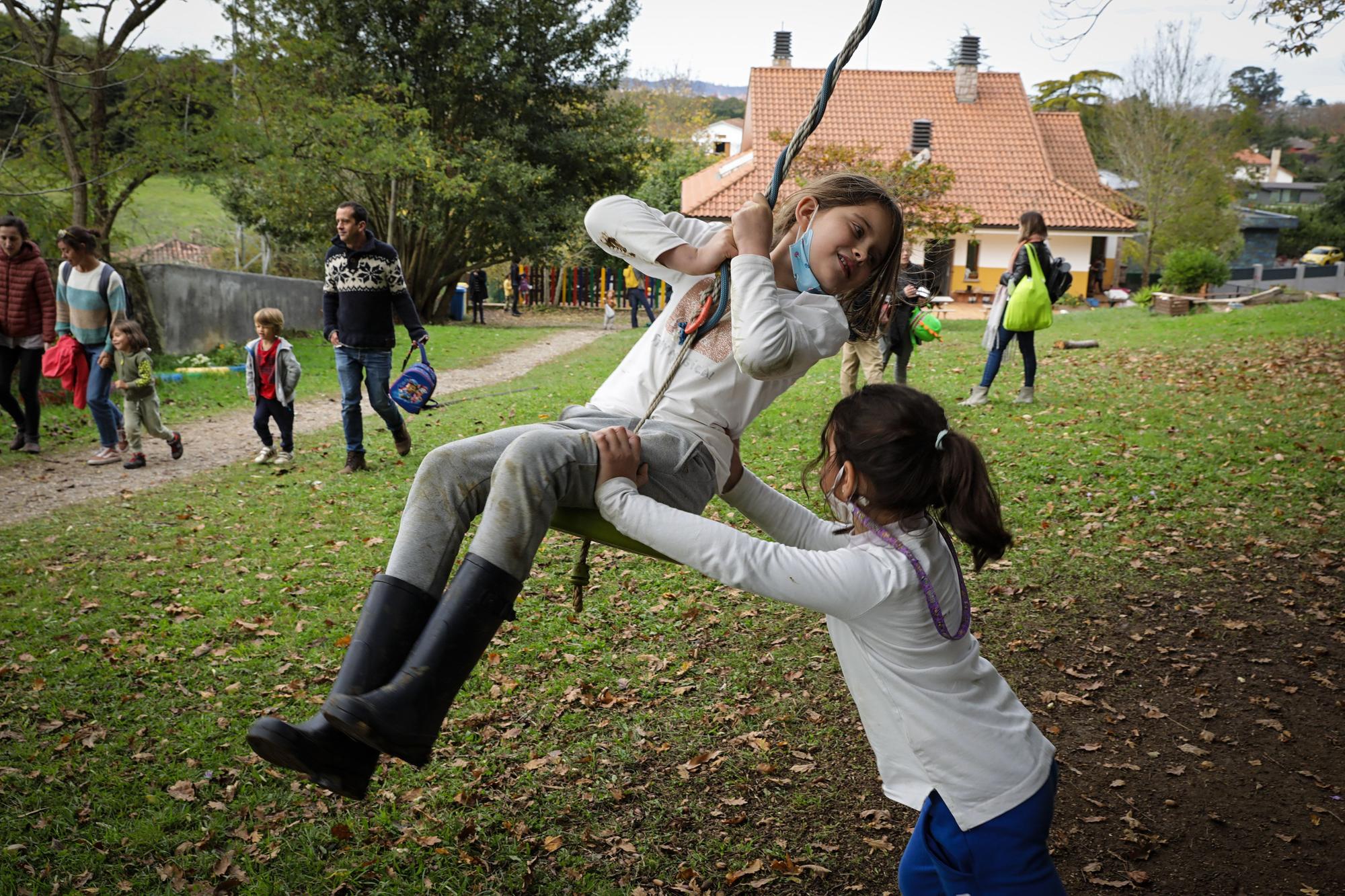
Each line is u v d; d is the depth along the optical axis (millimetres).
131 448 8688
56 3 13930
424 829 3504
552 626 5125
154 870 3281
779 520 2510
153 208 33688
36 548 6426
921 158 20672
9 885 3164
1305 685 4527
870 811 3639
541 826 3543
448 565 2043
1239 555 6000
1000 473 7707
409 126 24562
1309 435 8523
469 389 13898
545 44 26125
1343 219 54219
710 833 3529
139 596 5590
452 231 26375
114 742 4043
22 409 10688
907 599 2061
